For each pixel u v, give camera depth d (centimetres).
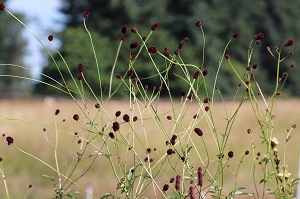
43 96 4372
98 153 427
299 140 1823
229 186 1162
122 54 3891
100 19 4984
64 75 4419
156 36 4650
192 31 4972
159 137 1628
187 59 4778
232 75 4803
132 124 431
